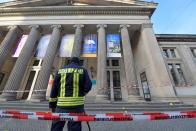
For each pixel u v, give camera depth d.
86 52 17.73
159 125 6.32
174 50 23.58
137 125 6.30
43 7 20.22
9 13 20.75
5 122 6.50
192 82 20.53
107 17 20.19
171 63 22.17
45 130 5.52
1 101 13.81
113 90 20.22
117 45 18.00
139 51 20.61
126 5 20.73
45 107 11.14
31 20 20.28
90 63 21.97
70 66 3.06
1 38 21.03
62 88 2.85
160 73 16.02
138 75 20.38
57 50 19.95
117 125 6.27
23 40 19.28
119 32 20.47
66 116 2.63
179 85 20.38
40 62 21.05
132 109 11.02
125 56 16.98
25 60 16.89
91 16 20.34
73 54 16.61
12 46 19.55
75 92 2.80
